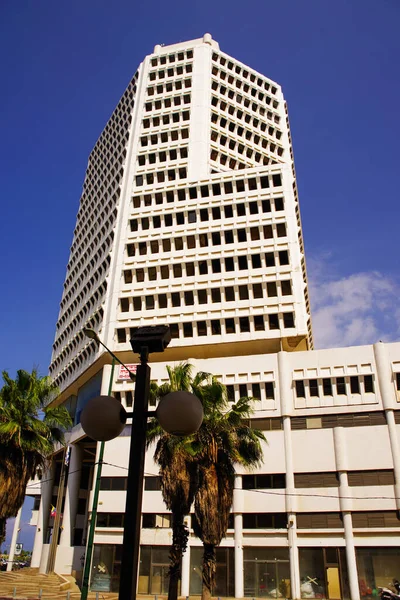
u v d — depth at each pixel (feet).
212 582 82.94
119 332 202.39
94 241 262.06
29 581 156.76
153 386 92.53
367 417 158.71
